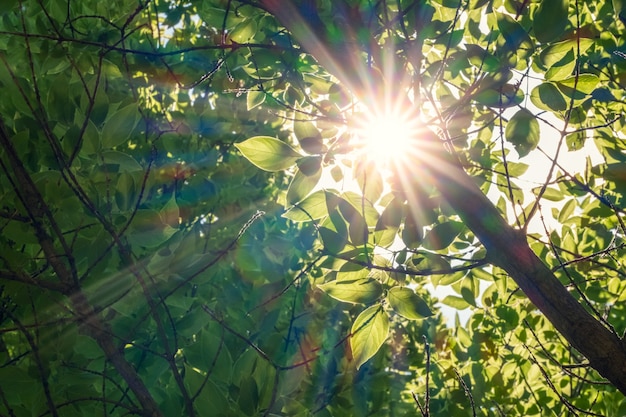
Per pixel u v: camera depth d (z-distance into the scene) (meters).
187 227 1.72
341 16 1.31
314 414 1.66
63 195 1.38
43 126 1.27
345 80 1.30
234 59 1.69
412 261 1.36
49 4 1.60
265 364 1.43
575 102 1.34
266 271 1.76
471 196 1.26
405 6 1.41
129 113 1.42
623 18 1.38
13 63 1.60
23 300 1.37
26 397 1.40
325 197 1.32
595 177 1.67
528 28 1.42
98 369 1.49
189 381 1.38
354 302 1.34
